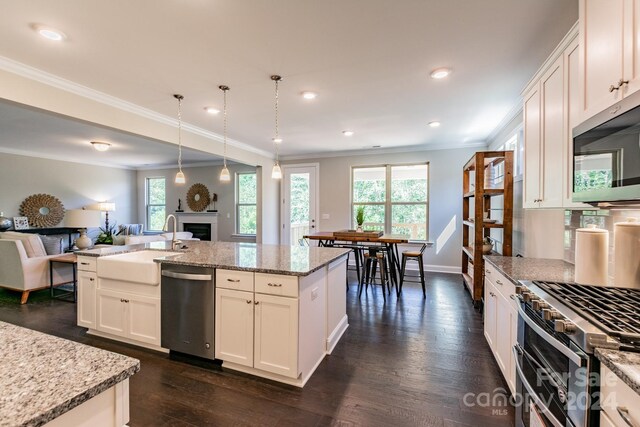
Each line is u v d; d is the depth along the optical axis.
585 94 1.47
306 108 3.52
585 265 1.61
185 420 1.73
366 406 1.84
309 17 1.85
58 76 2.63
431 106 3.46
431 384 2.06
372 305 3.75
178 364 2.34
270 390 2.00
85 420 0.71
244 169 7.52
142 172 8.62
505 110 3.60
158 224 8.52
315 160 6.44
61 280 4.25
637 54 1.09
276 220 6.69
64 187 7.05
